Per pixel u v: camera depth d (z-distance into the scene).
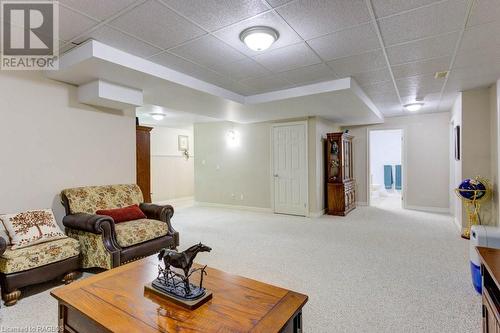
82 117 3.44
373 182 9.52
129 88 3.46
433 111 6.23
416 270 2.96
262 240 4.16
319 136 6.05
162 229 3.26
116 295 1.52
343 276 2.83
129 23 2.26
